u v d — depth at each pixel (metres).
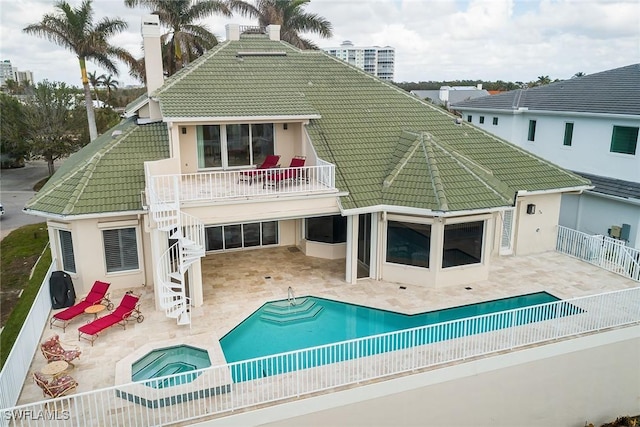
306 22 44.94
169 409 11.15
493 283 18.52
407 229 18.12
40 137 47.06
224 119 17.92
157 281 15.83
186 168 19.48
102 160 18.28
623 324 15.10
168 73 40.47
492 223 18.31
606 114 25.03
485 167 20.88
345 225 21.09
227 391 11.77
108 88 72.50
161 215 15.12
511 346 13.66
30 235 31.92
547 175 21.44
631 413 15.86
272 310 16.58
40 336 14.38
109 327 14.92
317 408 11.66
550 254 21.84
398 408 12.48
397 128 21.78
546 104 30.45
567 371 14.39
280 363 13.51
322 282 18.70
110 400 11.52
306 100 20.23
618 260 19.52
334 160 19.08
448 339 13.70
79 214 16.09
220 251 22.19
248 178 18.45
